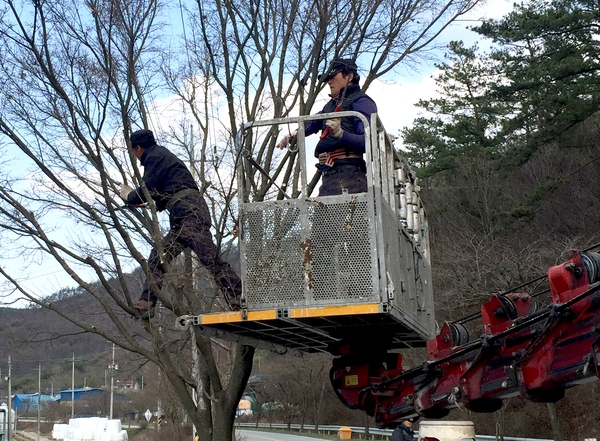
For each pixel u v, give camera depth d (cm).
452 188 2672
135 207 805
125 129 769
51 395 6931
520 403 2516
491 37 2539
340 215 617
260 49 877
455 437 878
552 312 531
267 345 805
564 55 2386
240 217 632
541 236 2094
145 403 3947
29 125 801
